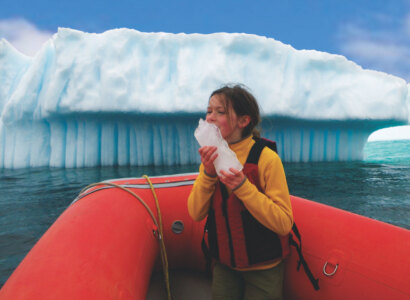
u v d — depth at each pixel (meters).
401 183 5.21
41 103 7.74
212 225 0.66
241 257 0.61
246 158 0.61
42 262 0.47
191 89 7.87
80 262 0.50
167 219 1.00
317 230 0.78
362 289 0.65
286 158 9.12
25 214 3.17
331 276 0.70
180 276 1.04
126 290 0.55
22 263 0.49
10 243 2.38
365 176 6.07
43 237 0.58
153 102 7.63
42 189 4.53
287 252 0.65
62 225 0.61
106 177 5.82
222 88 0.62
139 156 8.19
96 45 7.93
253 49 8.62
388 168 7.42
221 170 0.52
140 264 0.69
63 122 7.86
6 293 0.41
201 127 0.54
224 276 0.67
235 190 0.53
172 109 7.61
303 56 9.09
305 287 0.74
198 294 0.96
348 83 9.02
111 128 7.97
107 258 0.56
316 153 9.38
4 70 9.15
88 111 7.28
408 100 12.65
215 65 8.19
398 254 0.65
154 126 8.20
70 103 7.24
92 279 0.48
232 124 0.60
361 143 9.76
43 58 8.20
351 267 0.68
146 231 0.81
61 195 4.10
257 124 0.64
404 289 0.60
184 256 1.05
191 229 1.03
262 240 0.61
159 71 8.30
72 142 7.85
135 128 8.13
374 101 8.70
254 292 0.63
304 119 8.45
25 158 7.68
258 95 8.23
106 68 7.67
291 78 8.67
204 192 0.61
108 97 7.34
